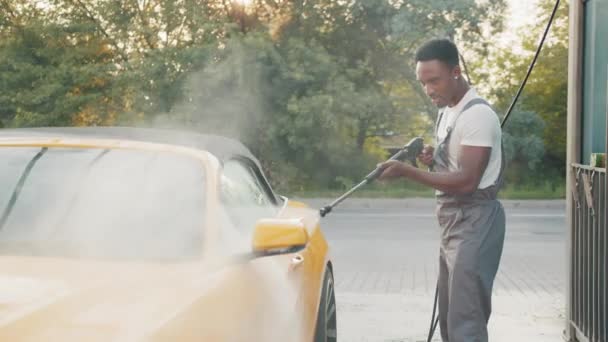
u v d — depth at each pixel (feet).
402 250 43.47
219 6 88.89
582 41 20.31
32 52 84.74
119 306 7.86
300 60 81.71
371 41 86.38
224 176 11.60
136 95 79.36
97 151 11.19
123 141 11.46
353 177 88.07
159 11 81.30
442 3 82.64
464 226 15.16
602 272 17.75
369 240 48.26
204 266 9.48
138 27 80.53
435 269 36.27
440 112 15.99
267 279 10.72
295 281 12.29
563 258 40.47
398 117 84.84
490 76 99.60
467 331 14.98
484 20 84.28
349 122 81.76
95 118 83.15
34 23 81.71
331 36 87.61
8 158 11.12
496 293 29.32
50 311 7.50
